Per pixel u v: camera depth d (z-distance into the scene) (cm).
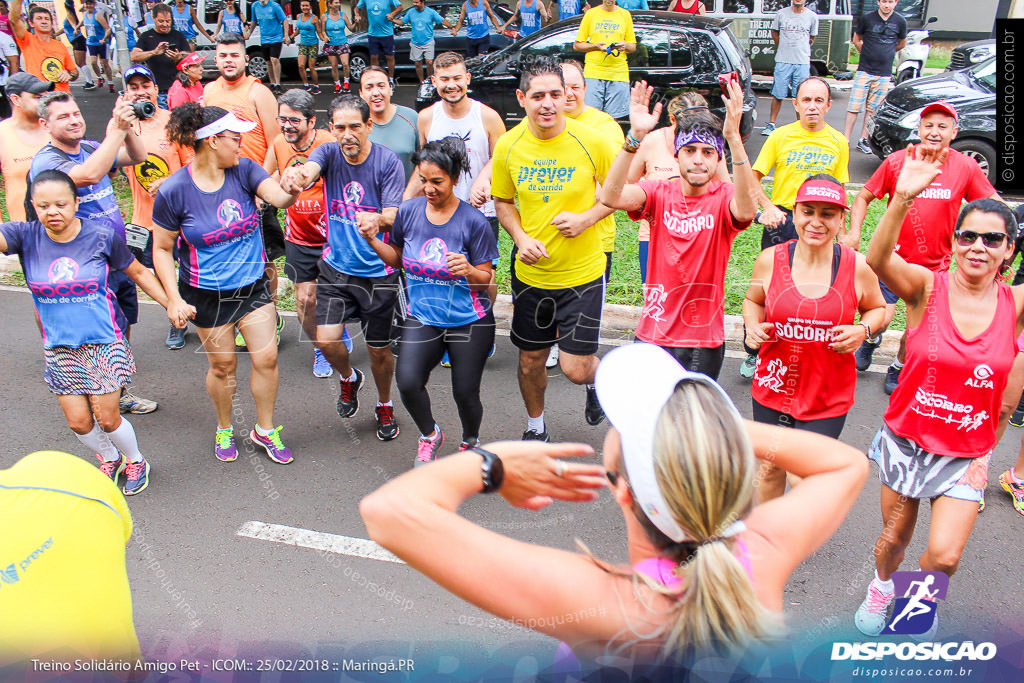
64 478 169
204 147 358
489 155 491
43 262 350
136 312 466
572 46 962
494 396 482
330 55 1408
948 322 268
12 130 486
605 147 373
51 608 163
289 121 448
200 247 372
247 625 282
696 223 339
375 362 411
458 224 361
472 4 1312
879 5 963
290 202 373
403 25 1380
